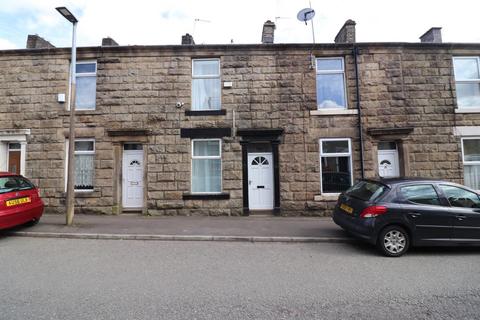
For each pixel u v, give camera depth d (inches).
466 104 438.9
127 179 431.2
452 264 225.3
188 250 258.4
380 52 434.0
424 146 420.2
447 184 264.2
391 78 430.3
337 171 426.9
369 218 249.0
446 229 249.8
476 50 436.8
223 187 417.1
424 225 248.7
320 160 424.5
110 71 432.1
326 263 226.1
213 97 440.8
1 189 289.1
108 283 182.7
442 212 250.5
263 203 425.4
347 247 272.5
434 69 433.1
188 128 422.6
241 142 421.4
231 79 431.2
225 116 425.7
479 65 441.1
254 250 260.5
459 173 417.7
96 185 418.6
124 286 178.2
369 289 176.9
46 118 431.2
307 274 201.8
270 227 336.2
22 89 435.8
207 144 432.8
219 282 185.9
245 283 184.7
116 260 228.7
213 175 430.9
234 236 295.4
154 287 177.0
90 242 283.3
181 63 434.0
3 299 159.3
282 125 424.8
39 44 457.1
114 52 434.6
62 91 433.7
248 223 358.0
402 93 427.8
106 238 297.3
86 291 170.4
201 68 444.8
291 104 427.5
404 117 424.5
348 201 281.3
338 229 327.9
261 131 418.0
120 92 429.4
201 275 197.9
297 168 418.6
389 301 160.6
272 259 234.8
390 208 248.7
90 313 144.2
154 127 424.2
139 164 432.8
